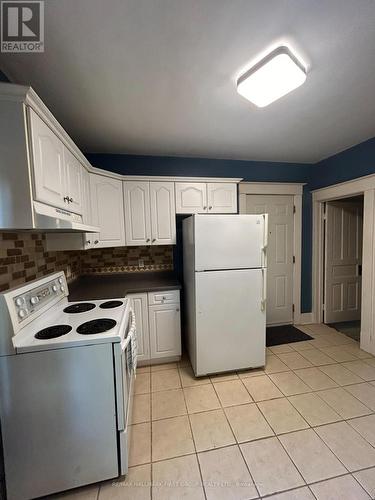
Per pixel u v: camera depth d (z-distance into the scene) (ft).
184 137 7.65
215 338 7.27
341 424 5.43
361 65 4.47
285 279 11.20
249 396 6.45
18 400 3.86
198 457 4.71
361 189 8.54
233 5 3.21
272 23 3.51
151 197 8.44
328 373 7.41
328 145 8.68
